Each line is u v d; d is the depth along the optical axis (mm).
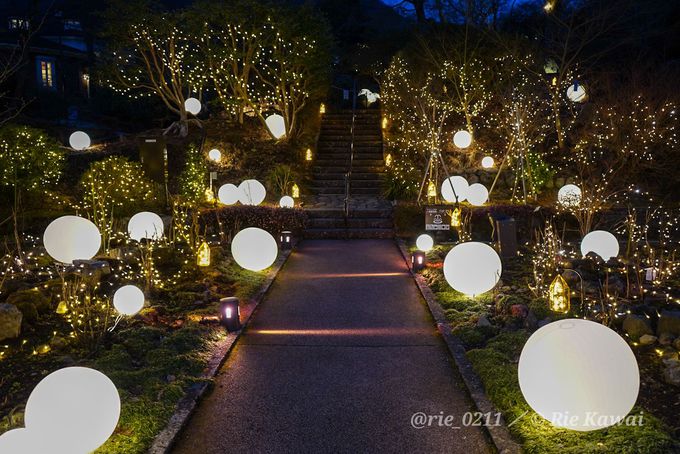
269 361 5172
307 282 8211
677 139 13016
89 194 10539
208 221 11461
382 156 17188
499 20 21062
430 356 5277
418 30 21938
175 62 16328
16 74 20531
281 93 17656
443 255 9484
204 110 22078
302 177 15359
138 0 15273
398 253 10312
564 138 15133
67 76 27156
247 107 18891
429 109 15203
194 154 13867
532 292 6953
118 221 10523
